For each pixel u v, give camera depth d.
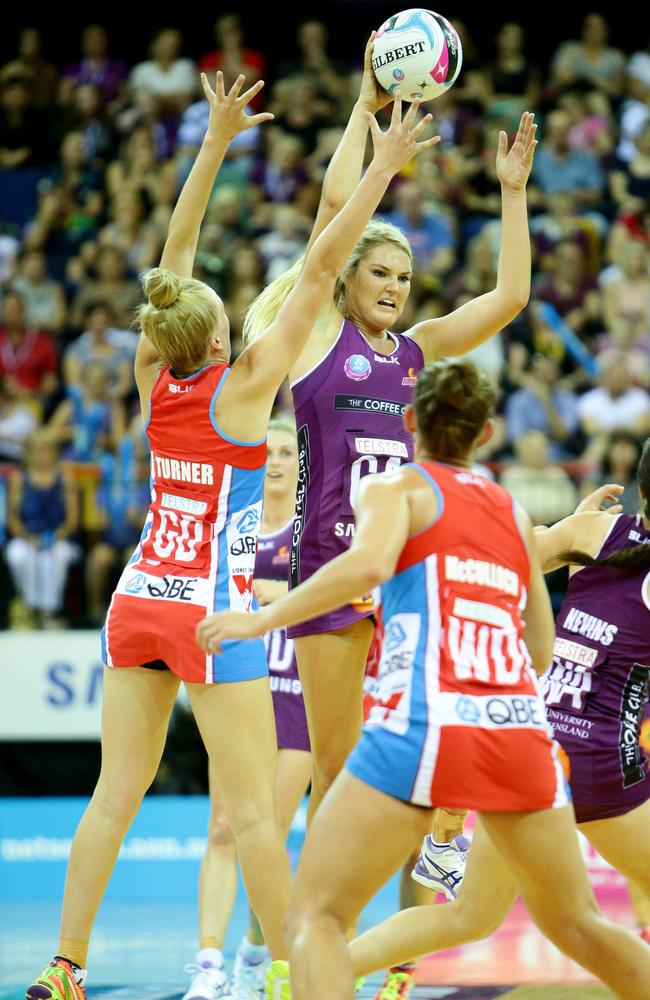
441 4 46.38
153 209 38.09
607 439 30.80
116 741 12.37
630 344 35.00
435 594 9.86
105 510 28.64
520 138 13.35
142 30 46.56
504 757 9.60
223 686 11.91
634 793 11.84
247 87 41.50
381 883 9.79
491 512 10.26
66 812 26.11
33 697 26.75
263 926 11.90
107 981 16.75
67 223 38.97
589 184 39.06
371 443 13.07
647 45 46.38
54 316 35.84
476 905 11.49
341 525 12.97
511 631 10.06
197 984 14.44
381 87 13.32
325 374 13.16
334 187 13.11
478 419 10.48
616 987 10.03
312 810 13.44
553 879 9.82
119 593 12.34
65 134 41.69
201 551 12.12
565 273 35.66
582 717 12.02
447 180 37.91
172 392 12.25
